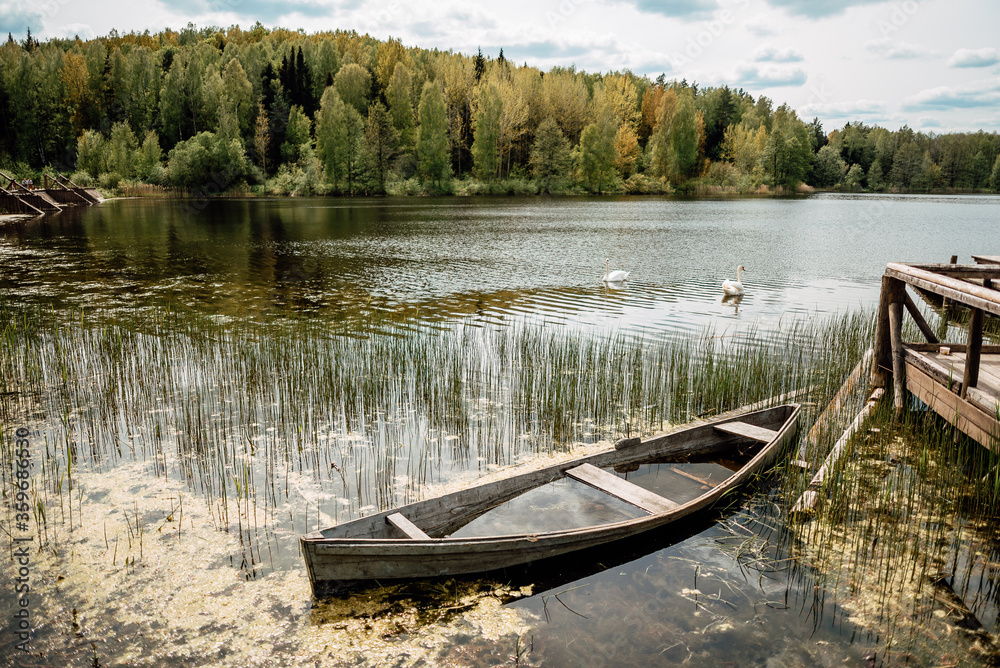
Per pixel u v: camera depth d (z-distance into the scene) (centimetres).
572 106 9681
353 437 815
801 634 459
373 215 4544
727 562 551
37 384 973
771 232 3484
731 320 1473
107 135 8175
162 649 436
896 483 693
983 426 655
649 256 2506
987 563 550
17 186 4647
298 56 9850
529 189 8694
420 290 1797
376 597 493
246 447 777
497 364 1107
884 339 963
